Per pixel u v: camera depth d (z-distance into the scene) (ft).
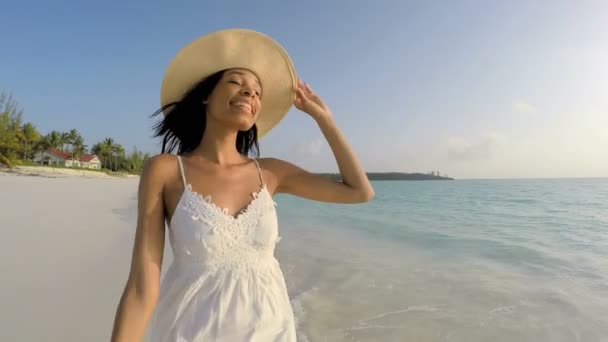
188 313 4.75
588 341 13.70
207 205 5.05
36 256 20.35
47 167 185.57
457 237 39.42
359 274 22.76
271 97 7.25
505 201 95.14
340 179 6.87
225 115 5.93
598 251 31.12
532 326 14.87
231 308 4.79
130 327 4.51
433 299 17.98
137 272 4.77
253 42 6.63
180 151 7.14
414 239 38.09
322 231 44.06
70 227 30.60
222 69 6.59
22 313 12.92
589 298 18.37
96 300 14.26
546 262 26.94
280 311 5.22
